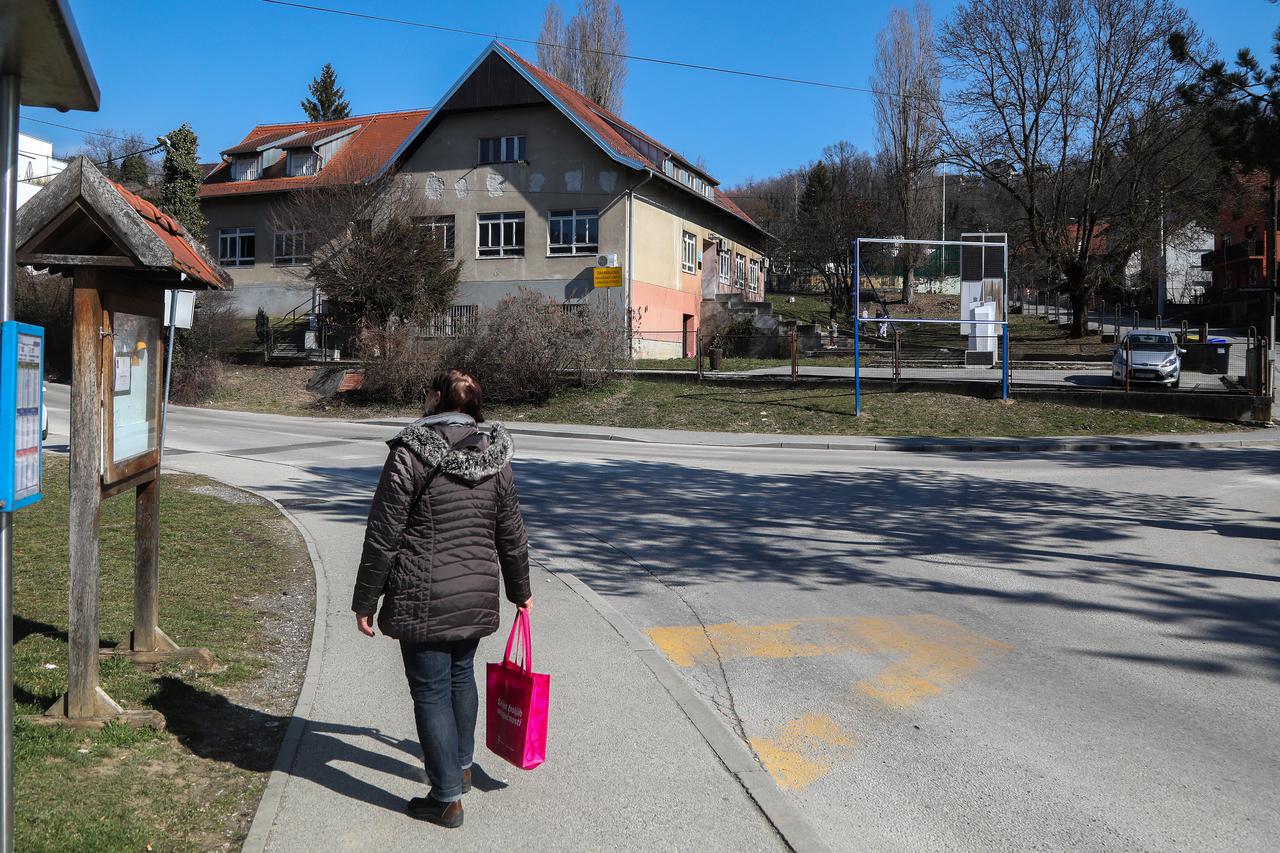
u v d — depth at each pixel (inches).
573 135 1386.6
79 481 183.8
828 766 185.0
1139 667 245.4
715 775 173.6
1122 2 1481.3
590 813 158.4
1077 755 189.9
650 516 469.4
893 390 1057.5
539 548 392.5
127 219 176.4
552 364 1080.8
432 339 1171.9
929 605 307.0
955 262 1051.3
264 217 1571.1
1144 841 155.3
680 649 259.8
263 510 441.7
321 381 1224.8
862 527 442.6
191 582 300.7
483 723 200.1
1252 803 168.9
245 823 151.1
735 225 1905.8
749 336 1446.9
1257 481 608.4
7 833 113.4
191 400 1176.8
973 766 184.9
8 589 113.5
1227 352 1315.2
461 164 1438.2
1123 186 1558.8
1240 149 624.1
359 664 229.9
